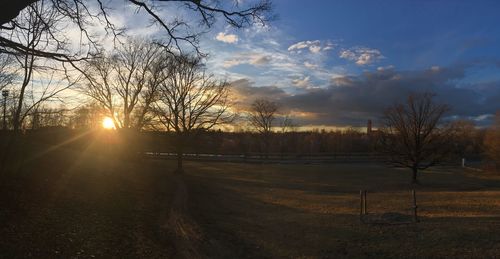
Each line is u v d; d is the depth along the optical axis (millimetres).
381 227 15914
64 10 10594
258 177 47812
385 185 41500
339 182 44312
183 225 16141
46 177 18969
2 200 12875
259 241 14617
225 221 18578
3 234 10086
